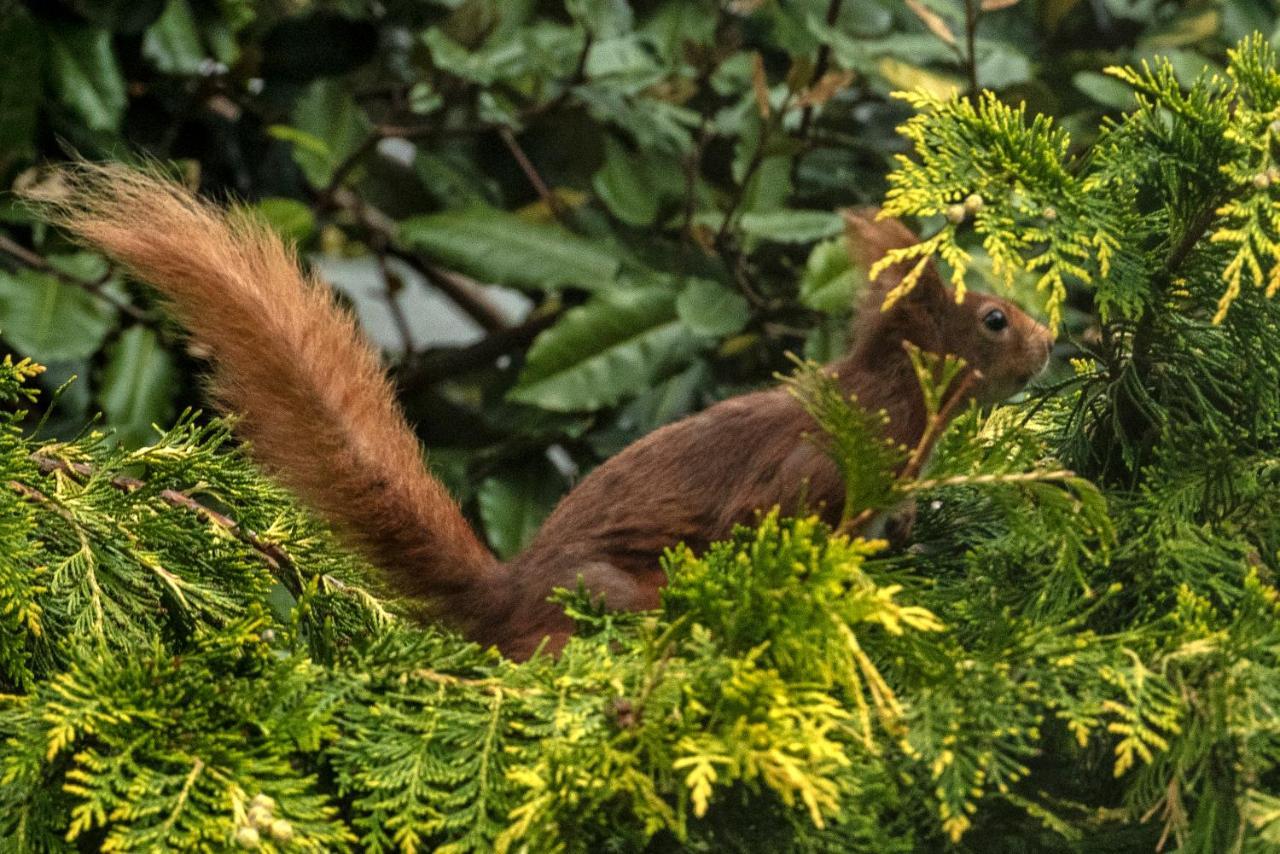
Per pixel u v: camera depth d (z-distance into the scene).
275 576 4.68
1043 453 4.29
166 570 4.31
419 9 10.16
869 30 9.55
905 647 3.58
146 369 8.43
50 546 4.36
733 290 8.74
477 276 8.56
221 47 9.40
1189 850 3.51
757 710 3.35
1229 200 4.01
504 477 8.71
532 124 9.87
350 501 4.85
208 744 3.53
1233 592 4.01
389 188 10.16
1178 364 4.35
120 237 4.74
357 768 3.65
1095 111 9.21
